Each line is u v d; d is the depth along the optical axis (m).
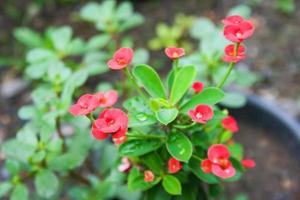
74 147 0.52
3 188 0.50
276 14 0.88
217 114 0.41
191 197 0.44
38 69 0.55
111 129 0.36
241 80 0.54
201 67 0.53
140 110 0.41
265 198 0.64
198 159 0.42
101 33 0.88
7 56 0.85
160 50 0.84
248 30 0.38
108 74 0.82
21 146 0.47
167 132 0.41
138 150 0.41
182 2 0.92
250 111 0.69
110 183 0.53
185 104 0.41
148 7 0.92
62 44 0.58
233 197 0.65
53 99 0.50
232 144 0.47
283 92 0.76
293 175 0.66
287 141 0.67
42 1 0.94
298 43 0.83
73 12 0.92
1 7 0.94
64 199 0.65
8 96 0.81
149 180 0.42
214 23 0.87
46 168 0.49
